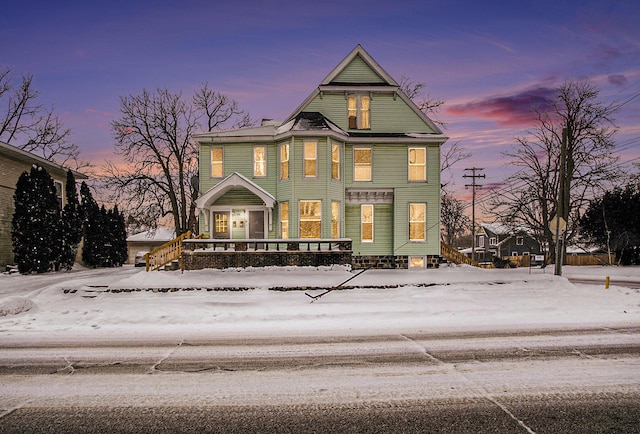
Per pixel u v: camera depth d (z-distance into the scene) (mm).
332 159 20906
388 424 4438
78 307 12211
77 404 5043
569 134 32219
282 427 4383
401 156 21656
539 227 35219
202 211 20641
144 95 32906
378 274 16672
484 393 5332
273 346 7863
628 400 5078
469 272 17359
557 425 4387
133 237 45594
